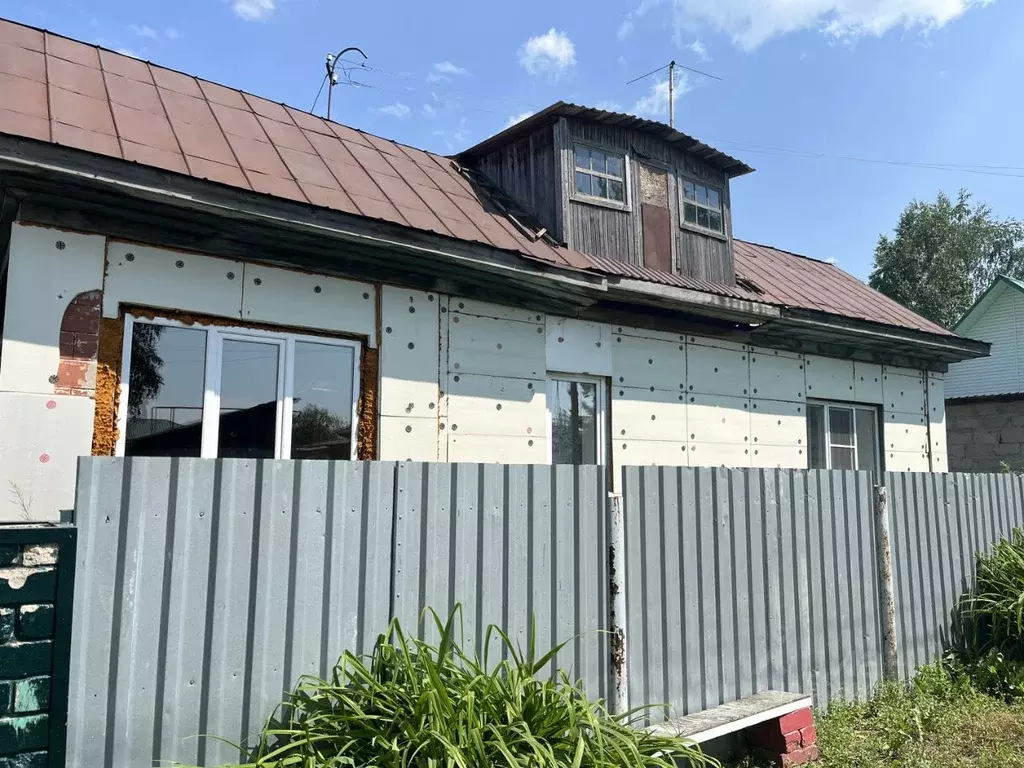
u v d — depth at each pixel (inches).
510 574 152.3
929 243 1262.3
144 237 200.4
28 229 186.1
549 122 314.7
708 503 192.9
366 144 301.6
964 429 599.5
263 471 123.6
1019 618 248.2
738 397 350.0
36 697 94.6
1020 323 653.3
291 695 120.3
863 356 411.8
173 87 257.9
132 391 198.8
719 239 362.9
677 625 180.7
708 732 163.8
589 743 124.4
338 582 130.2
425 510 141.6
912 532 254.7
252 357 219.9
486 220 279.6
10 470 177.0
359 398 237.0
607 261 298.8
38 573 96.0
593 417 301.6
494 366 265.7
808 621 213.6
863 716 214.5
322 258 228.8
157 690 111.3
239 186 194.7
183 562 115.1
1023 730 204.2
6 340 179.8
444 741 107.0
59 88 213.5
